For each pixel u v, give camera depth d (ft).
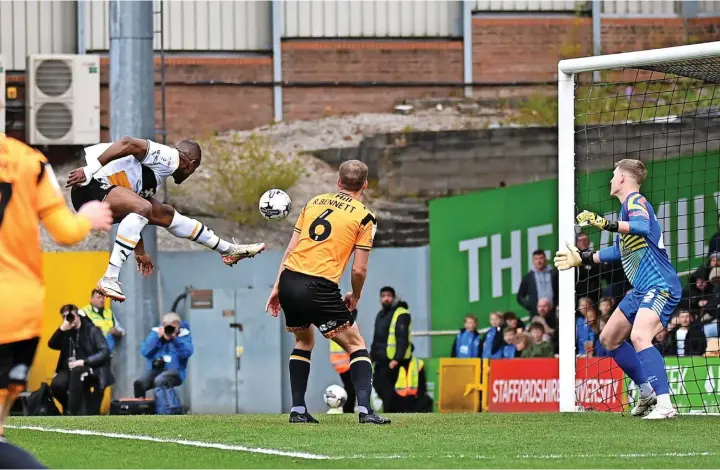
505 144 215.72
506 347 178.81
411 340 177.78
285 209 97.86
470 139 215.10
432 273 200.44
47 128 207.00
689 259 196.24
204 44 215.72
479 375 172.04
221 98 215.31
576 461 67.26
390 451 71.97
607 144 212.64
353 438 79.15
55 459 67.72
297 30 217.97
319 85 217.36
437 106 219.00
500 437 80.23
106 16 214.69
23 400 177.47
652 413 93.91
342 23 218.79
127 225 91.04
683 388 138.10
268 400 194.90
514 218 202.49
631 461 67.36
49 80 207.51
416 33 220.43
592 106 214.07
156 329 162.81
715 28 226.38
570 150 113.39
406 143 215.10
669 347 155.94
